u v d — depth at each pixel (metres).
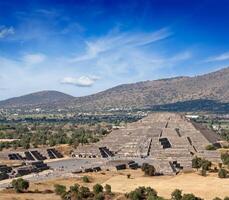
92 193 195.50
